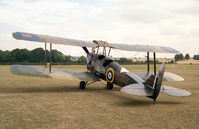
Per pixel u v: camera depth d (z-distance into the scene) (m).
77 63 51.50
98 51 10.27
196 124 4.40
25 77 15.89
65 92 8.93
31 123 4.29
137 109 5.78
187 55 158.62
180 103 6.76
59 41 7.74
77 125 4.21
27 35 7.33
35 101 6.64
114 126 4.20
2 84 11.24
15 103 6.25
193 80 15.94
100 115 5.04
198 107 6.13
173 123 4.46
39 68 9.42
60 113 5.16
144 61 81.88
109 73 9.12
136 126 4.22
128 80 7.86
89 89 10.29
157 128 4.11
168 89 6.85
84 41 8.93
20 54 66.06
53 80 14.41
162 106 6.25
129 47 9.76
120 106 6.16
